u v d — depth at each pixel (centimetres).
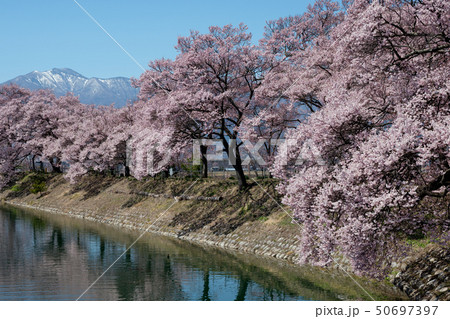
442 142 1269
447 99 1492
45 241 3744
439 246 1833
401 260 1955
